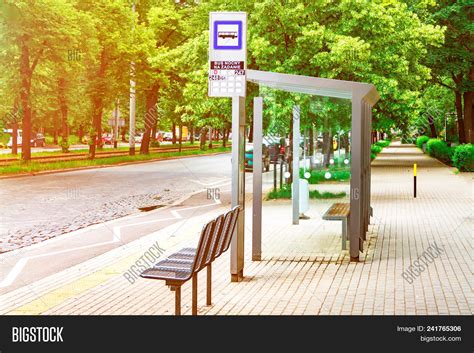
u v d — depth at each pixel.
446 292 8.14
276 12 20.19
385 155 59.75
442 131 64.50
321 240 11.07
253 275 9.39
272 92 13.48
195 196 23.05
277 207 11.52
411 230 14.17
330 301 7.71
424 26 26.06
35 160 41.19
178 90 48.25
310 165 11.73
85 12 40.72
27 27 34.50
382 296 7.95
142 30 43.88
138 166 43.66
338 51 19.66
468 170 34.88
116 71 43.81
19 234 13.78
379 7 21.45
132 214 17.61
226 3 21.73
